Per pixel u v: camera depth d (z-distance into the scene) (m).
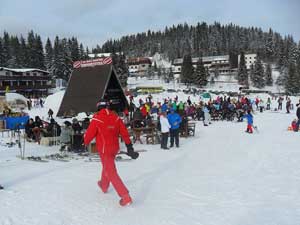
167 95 60.44
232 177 8.73
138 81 124.31
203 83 104.19
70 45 113.94
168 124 14.86
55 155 12.77
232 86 110.94
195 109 31.34
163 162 11.24
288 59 128.00
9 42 127.25
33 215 5.68
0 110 34.06
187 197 6.85
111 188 7.46
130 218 5.56
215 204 6.37
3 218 5.51
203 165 10.61
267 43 154.38
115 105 32.47
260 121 29.48
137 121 18.02
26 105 39.56
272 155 12.34
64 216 5.64
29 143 16.48
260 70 109.69
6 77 76.69
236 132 21.50
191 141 17.50
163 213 5.82
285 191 7.30
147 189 7.48
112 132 6.23
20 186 7.63
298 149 13.86
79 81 31.67
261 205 6.30
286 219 5.55
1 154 13.20
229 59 141.88
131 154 6.41
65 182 8.08
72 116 29.53
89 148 13.59
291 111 42.91
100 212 5.86
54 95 38.62
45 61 117.62
